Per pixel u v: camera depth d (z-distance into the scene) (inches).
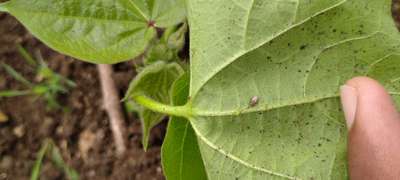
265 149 9.4
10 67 14.8
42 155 14.5
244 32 9.0
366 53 9.0
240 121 9.4
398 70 9.0
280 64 9.1
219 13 9.0
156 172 14.4
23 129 14.7
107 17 9.8
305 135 9.3
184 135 9.9
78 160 14.5
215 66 9.2
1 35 15.0
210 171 9.7
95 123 14.6
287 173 9.3
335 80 9.1
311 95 9.2
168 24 10.0
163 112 9.7
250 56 9.1
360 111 8.9
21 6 9.3
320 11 8.8
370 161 9.1
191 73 9.3
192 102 9.4
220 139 9.5
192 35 9.1
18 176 14.5
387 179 9.2
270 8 8.9
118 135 14.4
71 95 14.8
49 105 14.7
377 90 8.9
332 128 9.3
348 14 8.8
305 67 9.1
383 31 8.8
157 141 14.4
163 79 10.0
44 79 14.7
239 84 9.3
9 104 14.8
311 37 8.9
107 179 14.4
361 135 9.0
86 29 9.7
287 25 8.9
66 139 14.6
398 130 9.0
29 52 14.9
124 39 9.9
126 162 14.4
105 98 14.5
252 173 9.5
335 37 8.9
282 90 9.2
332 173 9.3
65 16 9.5
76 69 14.8
